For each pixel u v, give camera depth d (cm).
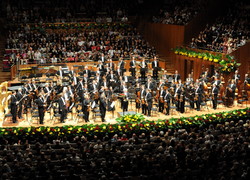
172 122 2197
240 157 1661
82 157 1644
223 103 2745
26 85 2538
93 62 3641
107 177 1470
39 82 2992
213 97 2655
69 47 3766
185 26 3838
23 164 1563
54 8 4438
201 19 3944
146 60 3541
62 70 3003
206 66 3431
